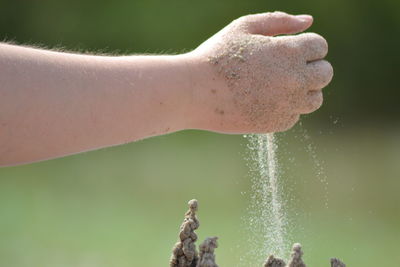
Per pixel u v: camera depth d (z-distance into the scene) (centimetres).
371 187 1284
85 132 359
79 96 357
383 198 1226
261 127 405
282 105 399
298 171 1328
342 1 1886
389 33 1883
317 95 406
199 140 1652
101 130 364
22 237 1087
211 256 348
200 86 393
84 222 1166
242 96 396
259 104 397
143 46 1939
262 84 395
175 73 389
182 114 392
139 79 378
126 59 385
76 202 1272
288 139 1425
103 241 1073
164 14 1942
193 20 1930
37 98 346
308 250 922
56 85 352
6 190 1330
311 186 1262
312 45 401
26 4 1970
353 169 1387
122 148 1599
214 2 1922
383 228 1081
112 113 366
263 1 1891
